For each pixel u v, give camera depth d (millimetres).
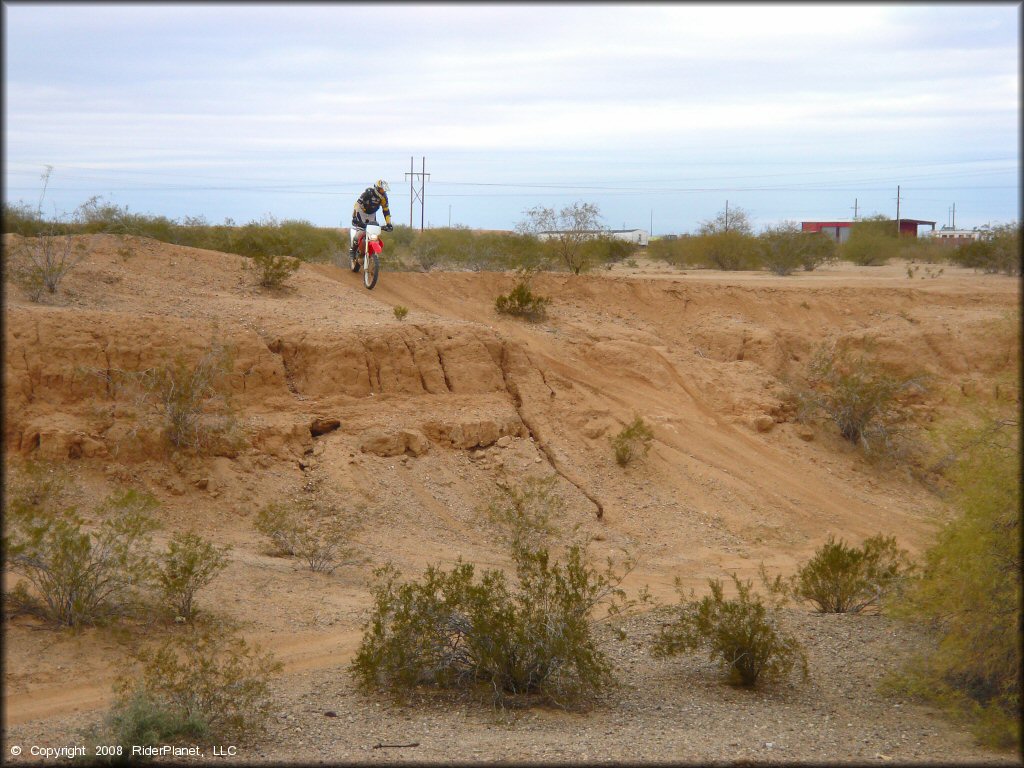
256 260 20297
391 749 7453
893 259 52875
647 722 8477
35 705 8211
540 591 9766
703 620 9992
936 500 20156
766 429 20984
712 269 43438
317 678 9406
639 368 21547
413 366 17891
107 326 14953
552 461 17922
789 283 30078
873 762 7352
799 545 17047
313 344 17078
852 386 21797
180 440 14258
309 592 11852
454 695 9133
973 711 8320
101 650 9383
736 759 7285
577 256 29281
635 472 18219
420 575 13133
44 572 10289
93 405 14086
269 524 13312
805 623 11711
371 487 15414
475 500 16203
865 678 9906
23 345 13922
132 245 19797
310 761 7137
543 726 8273
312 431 16109
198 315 17156
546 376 20031
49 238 17781
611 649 10812
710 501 17922
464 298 23156
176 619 10250
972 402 10648
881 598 12344
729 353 23734
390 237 39812
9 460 12906
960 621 8844
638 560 15164
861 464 21078
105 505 11414
